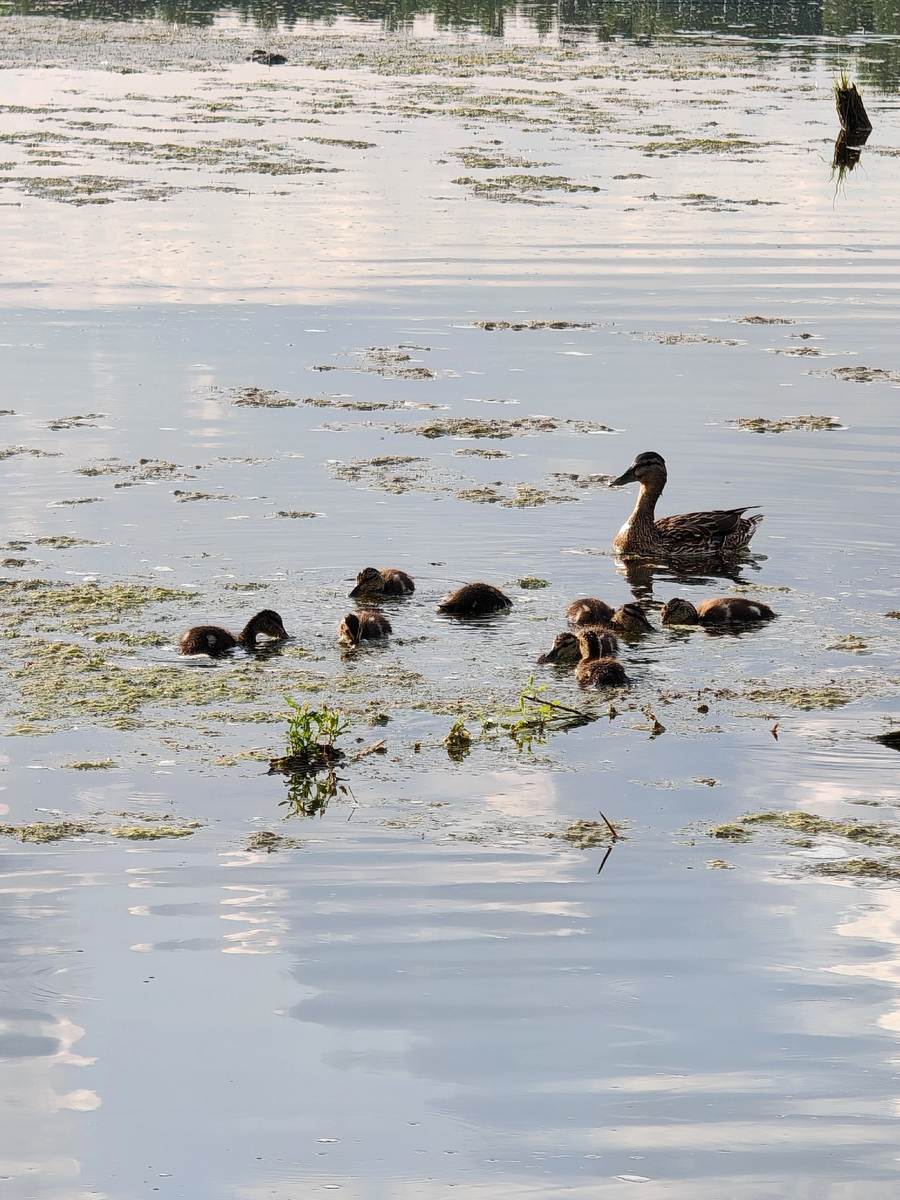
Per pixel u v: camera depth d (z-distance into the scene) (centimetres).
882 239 3453
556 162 4206
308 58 6112
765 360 2567
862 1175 704
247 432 2172
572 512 1902
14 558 1684
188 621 1533
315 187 3822
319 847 1060
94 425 2180
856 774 1204
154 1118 747
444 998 855
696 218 3619
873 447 2133
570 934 932
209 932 931
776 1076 782
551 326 2747
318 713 1247
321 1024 830
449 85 5478
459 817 1119
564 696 1374
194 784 1173
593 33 6969
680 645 1505
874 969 891
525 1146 729
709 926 945
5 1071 788
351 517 1853
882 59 6250
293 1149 726
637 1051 802
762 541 1820
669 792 1170
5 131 4491
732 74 5828
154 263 3080
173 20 7188
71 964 893
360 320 2750
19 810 1118
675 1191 693
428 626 1548
